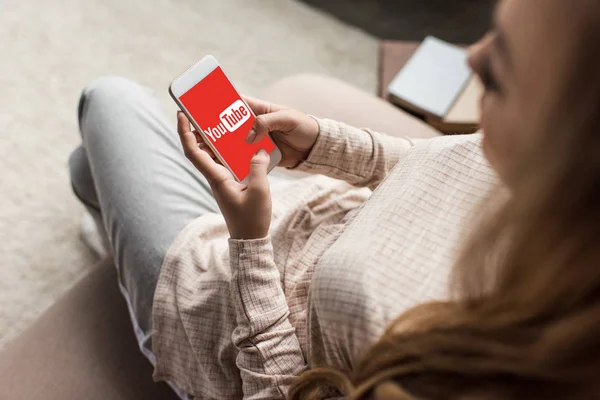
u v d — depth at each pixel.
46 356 0.90
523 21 0.36
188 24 1.76
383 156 0.81
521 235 0.34
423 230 0.56
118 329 0.94
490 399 0.37
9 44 1.65
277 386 0.66
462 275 0.41
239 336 0.68
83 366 0.90
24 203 1.45
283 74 1.73
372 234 0.56
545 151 0.33
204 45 1.73
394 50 1.46
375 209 0.59
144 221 0.85
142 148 0.90
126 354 0.92
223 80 0.73
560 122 0.33
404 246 0.55
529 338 0.35
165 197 0.87
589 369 0.33
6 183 1.46
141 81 1.66
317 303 0.54
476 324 0.38
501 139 0.39
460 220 0.57
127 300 0.91
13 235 1.41
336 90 1.14
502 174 0.41
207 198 0.91
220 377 0.76
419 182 0.59
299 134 0.78
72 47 1.67
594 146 0.31
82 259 1.41
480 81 0.42
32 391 0.87
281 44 1.77
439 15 1.84
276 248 0.77
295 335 0.69
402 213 0.57
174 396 0.90
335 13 1.84
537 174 0.33
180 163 0.92
